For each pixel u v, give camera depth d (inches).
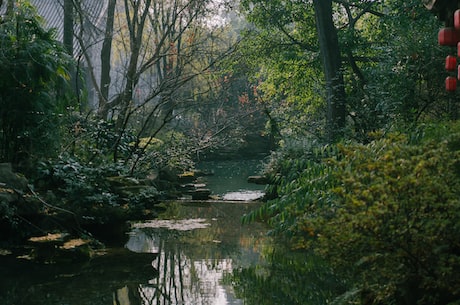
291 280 285.6
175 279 292.5
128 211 400.8
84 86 545.6
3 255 327.3
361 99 554.9
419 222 160.9
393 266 166.6
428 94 487.2
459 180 175.0
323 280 283.4
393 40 532.1
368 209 158.2
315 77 762.8
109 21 717.3
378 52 673.0
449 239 162.4
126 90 607.2
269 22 755.4
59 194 380.2
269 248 357.1
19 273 298.0
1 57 395.9
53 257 321.7
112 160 536.7
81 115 511.5
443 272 156.6
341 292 261.4
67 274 297.9
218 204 537.0
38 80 407.8
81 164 434.0
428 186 158.7
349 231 163.2
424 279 163.6
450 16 236.2
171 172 686.5
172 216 468.8
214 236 393.1
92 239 360.5
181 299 260.4
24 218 344.2
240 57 780.6
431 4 239.9
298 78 768.3
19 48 410.3
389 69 491.8
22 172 389.7
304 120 666.8
